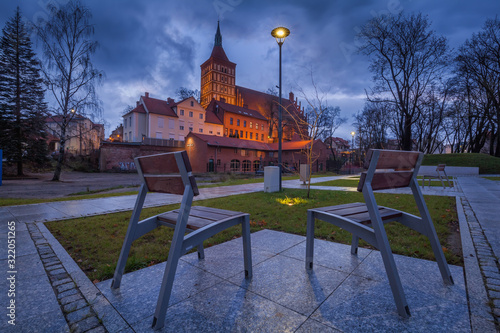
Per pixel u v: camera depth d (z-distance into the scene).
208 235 1.91
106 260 2.77
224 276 2.32
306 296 1.94
